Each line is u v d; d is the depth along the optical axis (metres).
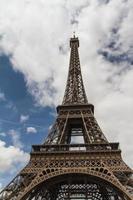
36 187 86.88
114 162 91.88
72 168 90.00
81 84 144.12
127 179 85.88
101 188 111.12
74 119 122.44
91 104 124.50
